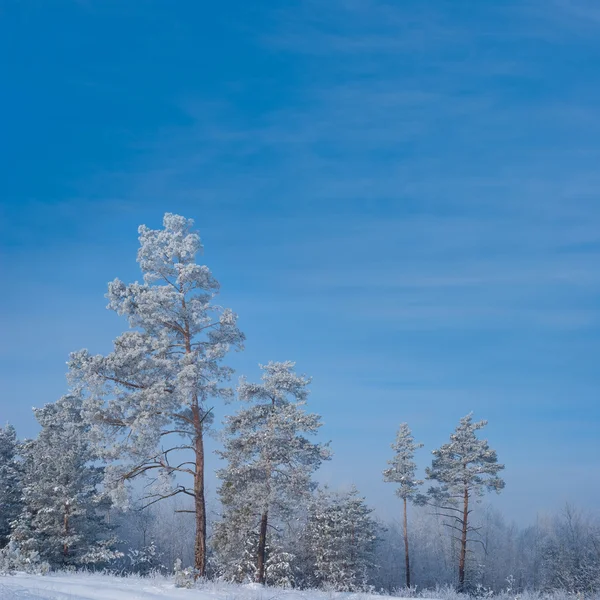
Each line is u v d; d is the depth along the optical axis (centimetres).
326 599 1709
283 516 3294
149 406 2695
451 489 4622
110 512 4194
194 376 2719
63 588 1461
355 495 5075
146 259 2936
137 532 5841
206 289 3000
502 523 9619
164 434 2752
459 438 4819
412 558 6888
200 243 2989
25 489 3797
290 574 4034
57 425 4044
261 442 3209
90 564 3691
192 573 2045
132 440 2634
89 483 3878
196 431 2827
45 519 3669
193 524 6862
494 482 4603
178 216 3003
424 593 2641
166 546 6053
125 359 2753
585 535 6912
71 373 2767
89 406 2733
